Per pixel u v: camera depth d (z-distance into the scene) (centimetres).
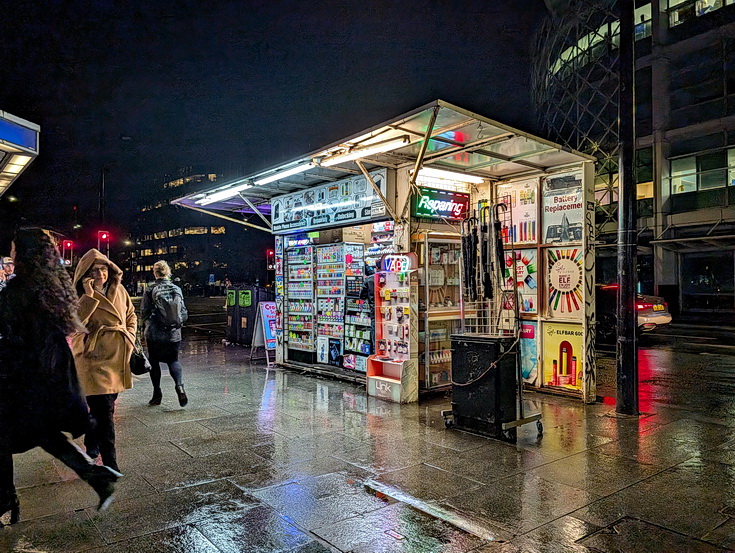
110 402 422
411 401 685
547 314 743
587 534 324
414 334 691
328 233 941
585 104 2727
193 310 2991
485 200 781
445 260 747
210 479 414
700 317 2111
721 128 2180
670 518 346
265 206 1088
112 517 345
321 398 712
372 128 561
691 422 593
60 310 317
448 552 302
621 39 627
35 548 303
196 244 11075
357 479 414
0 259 704
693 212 2233
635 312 629
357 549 305
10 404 304
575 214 706
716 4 2228
